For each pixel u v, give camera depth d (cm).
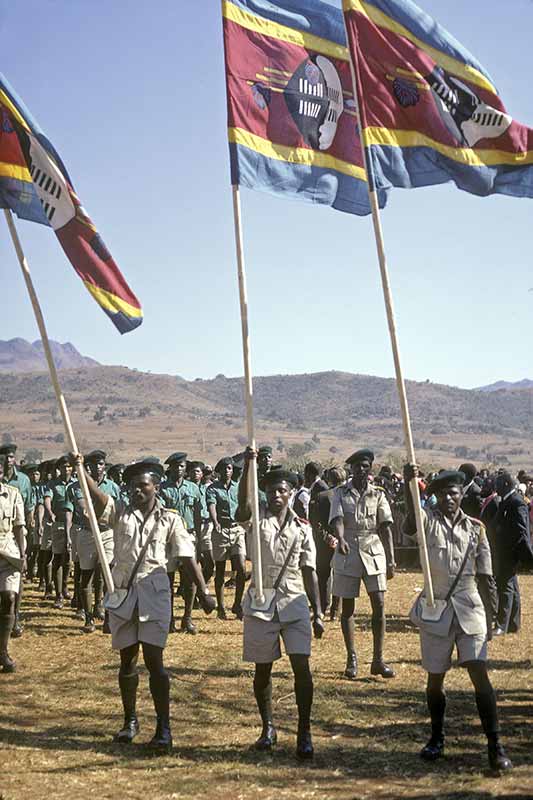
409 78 864
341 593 1047
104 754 761
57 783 690
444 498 765
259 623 769
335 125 899
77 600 1504
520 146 895
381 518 1065
